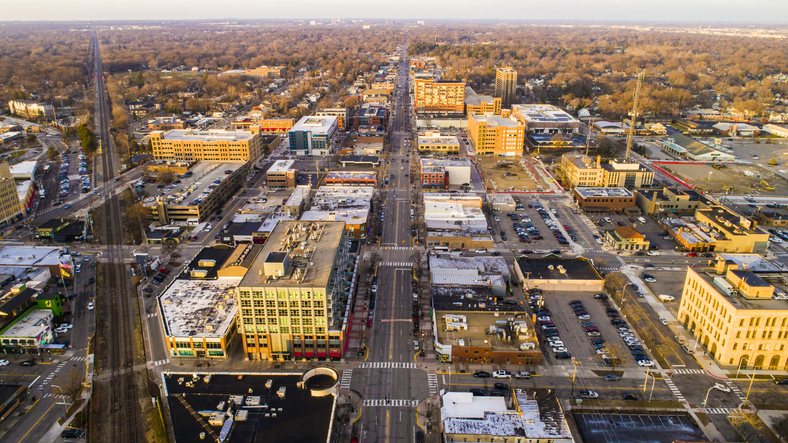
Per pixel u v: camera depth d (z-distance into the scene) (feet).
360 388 508.53
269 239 629.51
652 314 638.12
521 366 542.57
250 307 525.34
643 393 502.38
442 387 511.40
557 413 448.65
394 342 581.94
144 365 541.34
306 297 517.96
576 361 549.13
